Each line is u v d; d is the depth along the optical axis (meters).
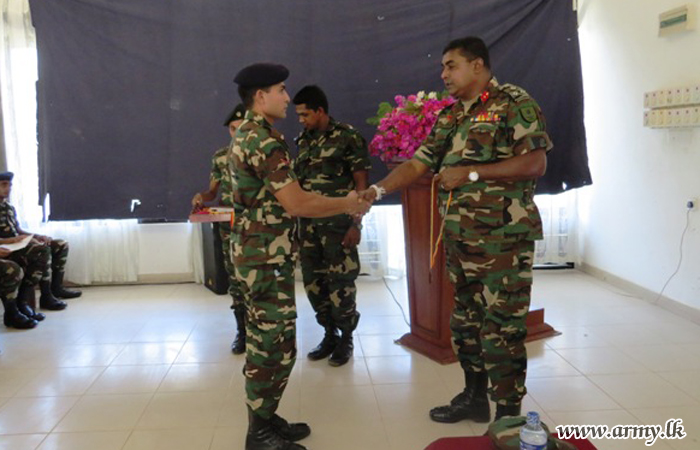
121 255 4.62
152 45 4.20
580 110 4.39
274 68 1.99
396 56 4.30
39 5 4.09
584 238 4.87
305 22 4.24
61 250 4.25
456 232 2.00
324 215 2.03
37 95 4.18
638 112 4.00
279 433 2.22
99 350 3.26
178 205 4.36
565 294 4.23
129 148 4.28
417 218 3.03
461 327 2.26
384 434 2.29
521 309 2.01
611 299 4.08
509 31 4.30
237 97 4.28
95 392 2.71
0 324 3.73
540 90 4.37
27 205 4.36
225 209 2.94
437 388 2.70
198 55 4.23
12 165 4.30
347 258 2.96
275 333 2.05
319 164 2.89
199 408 2.54
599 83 4.48
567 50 4.34
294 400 2.60
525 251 1.98
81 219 4.33
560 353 3.09
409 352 3.15
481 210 1.94
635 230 4.13
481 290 2.01
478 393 2.35
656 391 2.62
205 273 4.60
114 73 4.20
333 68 4.29
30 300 3.87
